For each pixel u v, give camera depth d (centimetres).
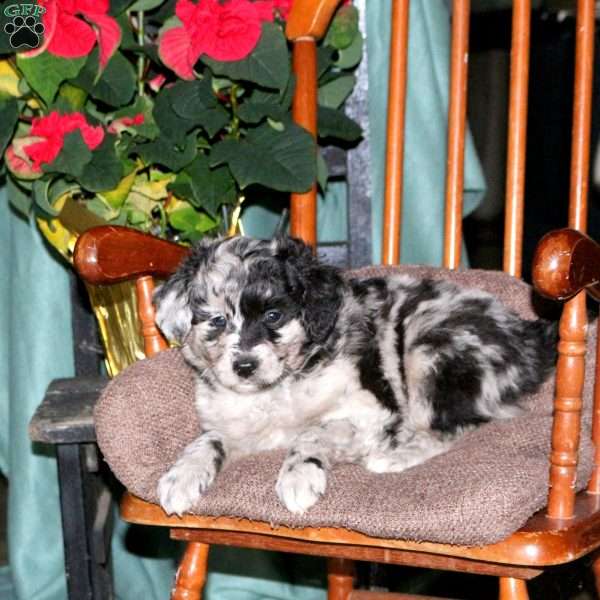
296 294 149
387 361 151
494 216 257
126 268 146
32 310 176
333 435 143
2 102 157
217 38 156
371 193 178
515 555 127
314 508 131
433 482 131
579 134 160
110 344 168
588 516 132
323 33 164
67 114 157
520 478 130
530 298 158
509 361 150
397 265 165
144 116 160
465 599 183
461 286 158
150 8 162
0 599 188
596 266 128
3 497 225
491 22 249
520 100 164
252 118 160
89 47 155
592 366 146
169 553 187
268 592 187
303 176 159
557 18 230
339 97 173
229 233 168
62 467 156
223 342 147
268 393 148
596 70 209
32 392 177
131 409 141
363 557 133
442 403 149
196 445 143
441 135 177
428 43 175
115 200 162
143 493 138
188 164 162
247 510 133
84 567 159
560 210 236
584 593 172
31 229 174
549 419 143
